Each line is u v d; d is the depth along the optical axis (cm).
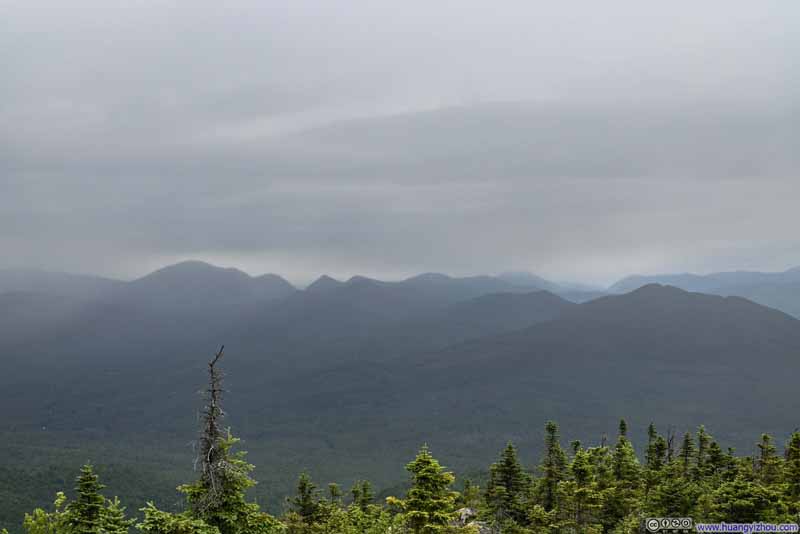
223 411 2512
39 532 2483
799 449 4828
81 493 2488
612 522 4694
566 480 5041
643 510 4253
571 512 4741
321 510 4950
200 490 2494
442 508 3128
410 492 3173
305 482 5044
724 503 3644
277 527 2627
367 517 5006
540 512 4619
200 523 2339
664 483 4319
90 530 2400
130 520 2508
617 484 5191
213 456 2473
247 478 2542
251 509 2578
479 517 5122
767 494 3556
